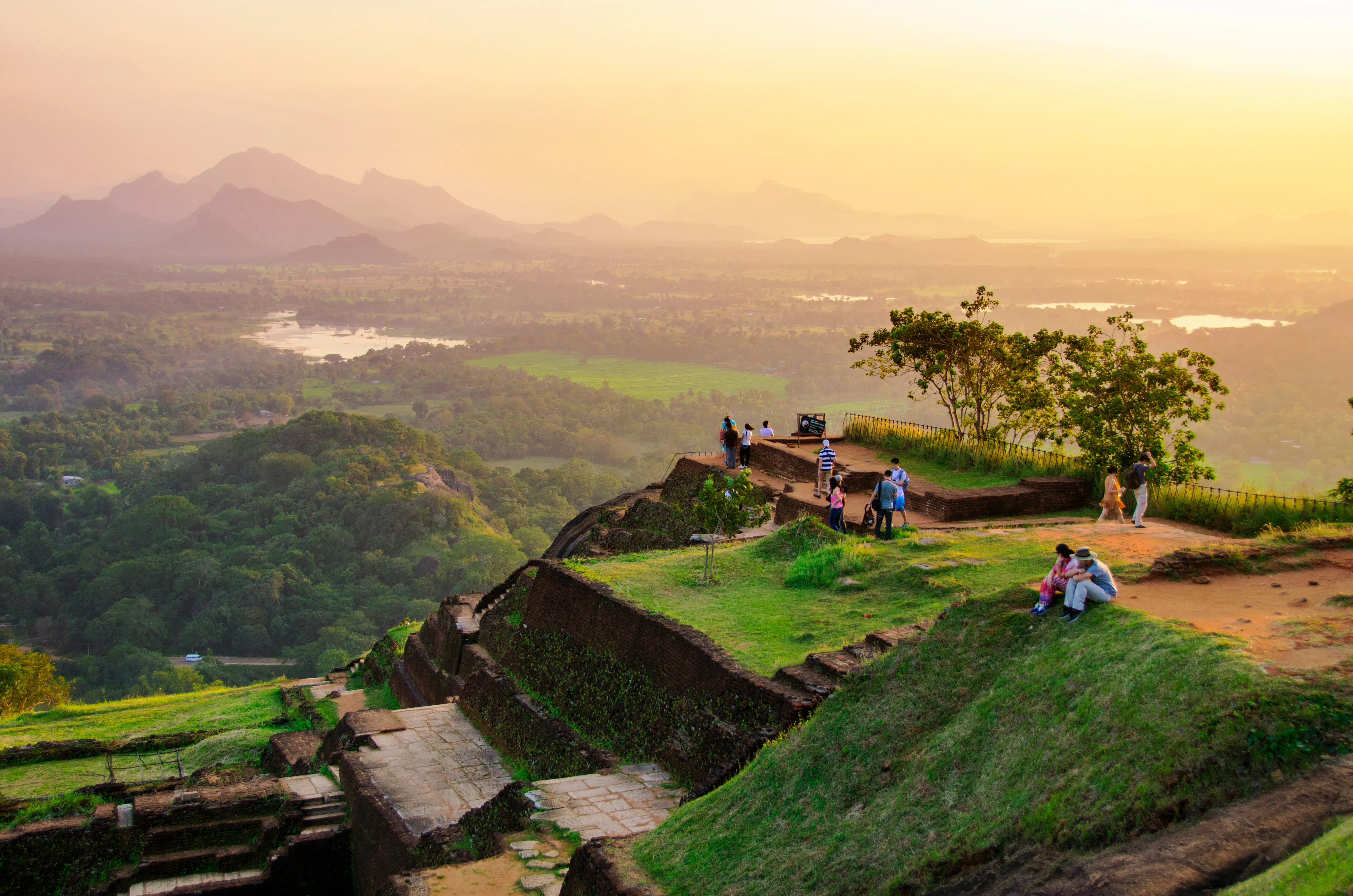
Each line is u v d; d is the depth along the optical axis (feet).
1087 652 34.68
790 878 33.09
